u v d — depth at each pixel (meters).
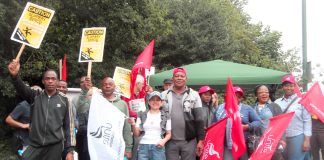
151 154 4.48
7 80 9.74
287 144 5.15
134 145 4.75
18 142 4.57
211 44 16.41
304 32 9.50
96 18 11.50
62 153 4.07
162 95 4.67
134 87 5.55
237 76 7.50
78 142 4.55
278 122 4.57
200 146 4.55
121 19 11.20
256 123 4.77
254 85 8.19
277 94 9.02
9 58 9.93
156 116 4.56
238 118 4.43
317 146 5.71
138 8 11.77
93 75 12.18
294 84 5.21
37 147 3.92
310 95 5.01
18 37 4.07
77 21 11.64
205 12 16.66
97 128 4.07
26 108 4.52
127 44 12.19
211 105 5.75
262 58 23.30
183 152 4.55
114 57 12.50
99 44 4.81
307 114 5.07
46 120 3.92
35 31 4.11
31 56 10.23
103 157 4.04
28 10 4.11
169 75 7.61
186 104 4.57
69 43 11.74
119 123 4.14
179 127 4.54
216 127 4.63
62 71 5.95
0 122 10.80
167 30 13.20
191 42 16.39
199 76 7.59
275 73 7.47
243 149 4.39
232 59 17.38
